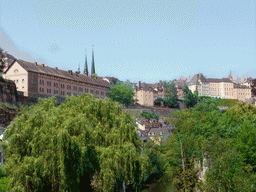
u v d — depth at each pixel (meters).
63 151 35.38
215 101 151.88
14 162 36.12
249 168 43.28
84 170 36.31
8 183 33.81
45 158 35.69
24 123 40.06
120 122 41.72
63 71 129.25
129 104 158.12
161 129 104.19
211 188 41.44
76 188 35.28
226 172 40.84
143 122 108.56
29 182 34.50
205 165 46.50
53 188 37.28
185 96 181.88
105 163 36.06
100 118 42.81
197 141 54.09
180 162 55.50
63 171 35.12
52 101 47.16
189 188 46.41
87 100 45.44
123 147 37.94
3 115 71.06
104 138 39.66
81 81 132.50
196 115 71.31
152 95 184.50
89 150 37.44
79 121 37.94
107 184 35.22
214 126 62.72
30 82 103.81
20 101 89.31
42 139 36.72
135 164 38.16
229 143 45.72
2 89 80.12
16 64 105.75
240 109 76.81
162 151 69.12
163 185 58.47
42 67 116.06
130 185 55.28
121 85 154.62
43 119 40.28
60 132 35.53
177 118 67.69
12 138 36.88
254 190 39.91
